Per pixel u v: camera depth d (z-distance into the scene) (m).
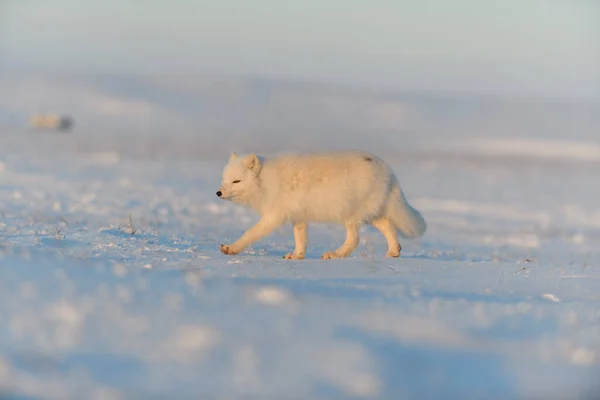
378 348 8.59
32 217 23.50
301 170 17.22
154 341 8.38
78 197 32.97
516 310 11.67
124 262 14.63
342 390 7.18
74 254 15.38
